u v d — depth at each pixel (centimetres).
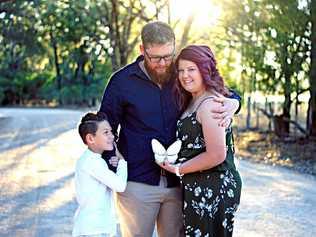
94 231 354
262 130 1933
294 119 1870
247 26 1580
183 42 1798
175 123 357
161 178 360
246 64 1727
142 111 356
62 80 4909
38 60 5150
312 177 1005
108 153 362
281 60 1534
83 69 4759
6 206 748
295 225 637
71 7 2330
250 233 600
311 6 1337
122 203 367
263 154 1371
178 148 340
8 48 4825
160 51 339
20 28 3959
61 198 802
